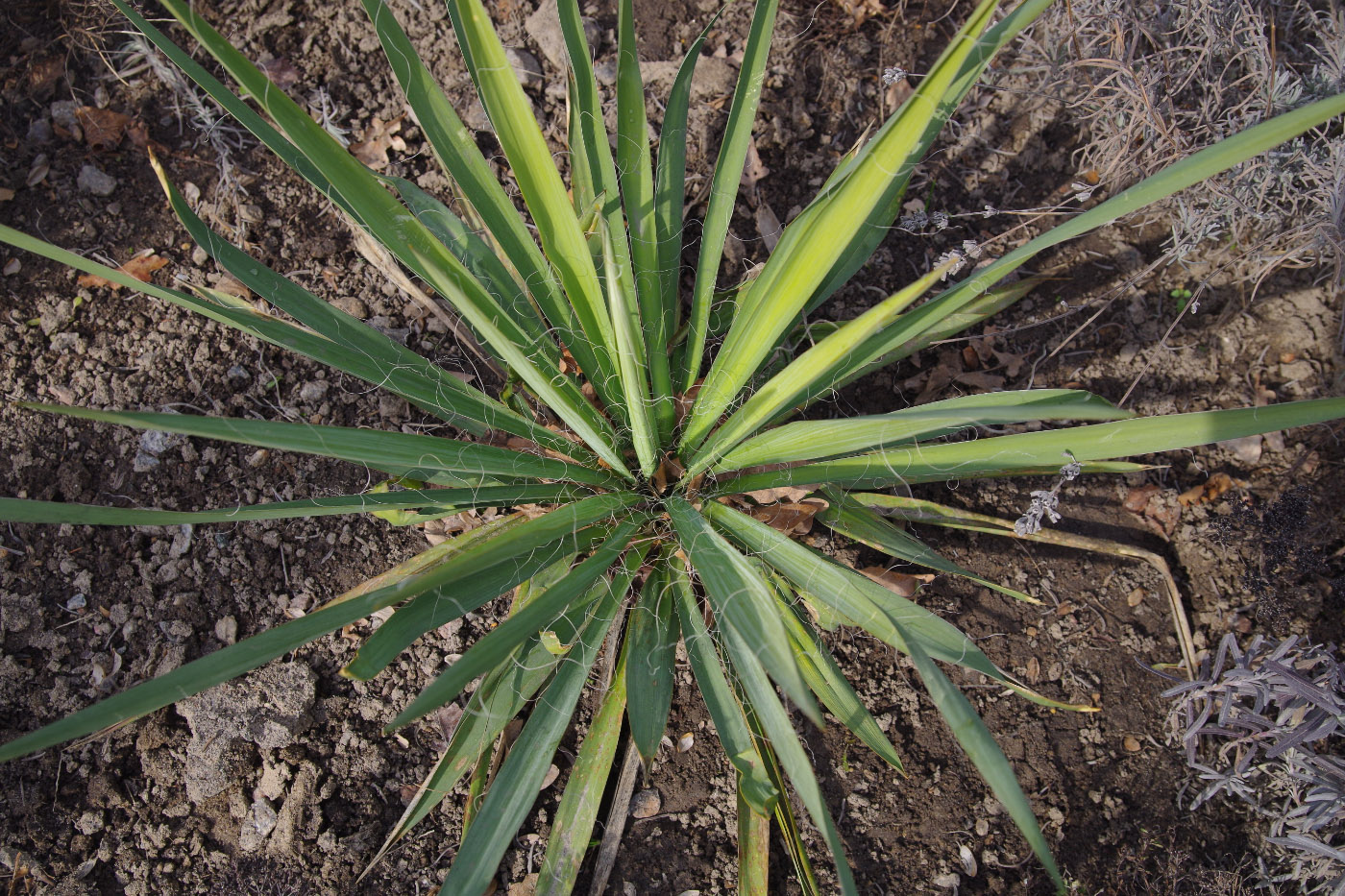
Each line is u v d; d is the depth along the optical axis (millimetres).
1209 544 1154
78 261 810
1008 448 903
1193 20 1133
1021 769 1092
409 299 1187
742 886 966
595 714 1089
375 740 1079
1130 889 1061
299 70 1243
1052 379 1195
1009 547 1155
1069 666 1124
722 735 916
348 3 1257
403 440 885
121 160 1207
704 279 1022
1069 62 1152
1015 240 1231
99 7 1224
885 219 1068
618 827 1050
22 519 747
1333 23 1155
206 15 1245
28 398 1140
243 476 1138
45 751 1053
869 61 1273
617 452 1036
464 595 885
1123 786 1089
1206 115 1135
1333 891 1027
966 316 1121
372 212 845
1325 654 1040
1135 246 1227
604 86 1259
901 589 1081
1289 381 1187
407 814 956
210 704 1062
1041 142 1250
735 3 1283
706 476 1055
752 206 1227
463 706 1092
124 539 1113
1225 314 1200
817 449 920
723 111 1252
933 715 1107
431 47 1261
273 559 1120
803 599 1080
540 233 896
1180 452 1186
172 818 1048
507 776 905
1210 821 1081
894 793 1083
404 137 1231
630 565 1001
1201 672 1100
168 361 1157
